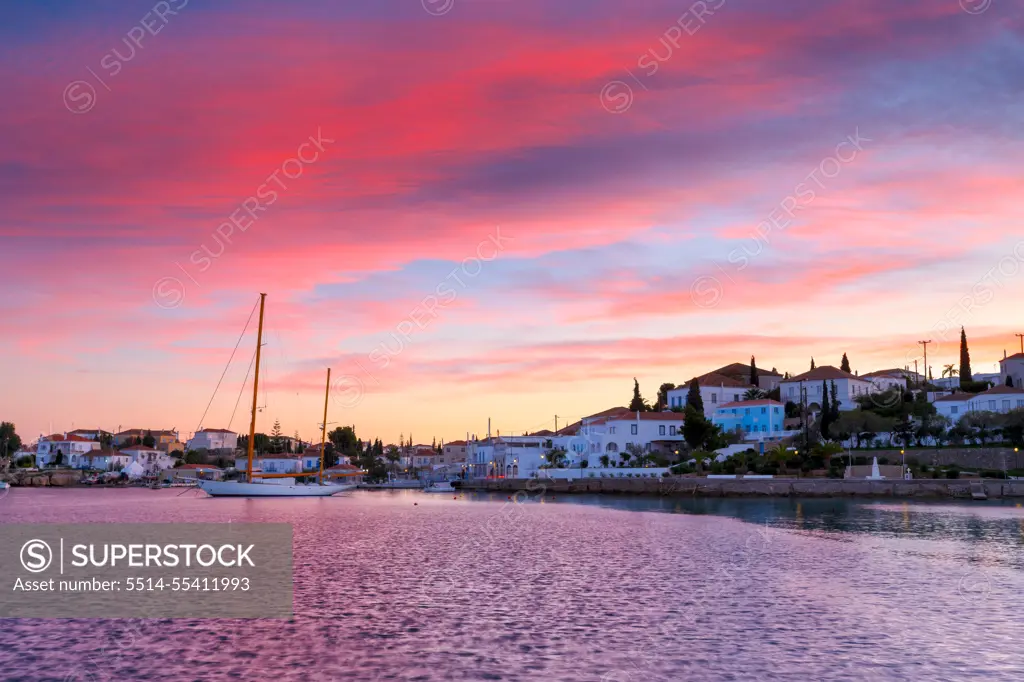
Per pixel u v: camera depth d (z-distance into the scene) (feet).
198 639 102.63
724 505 360.48
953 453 451.12
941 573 153.07
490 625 109.09
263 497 474.90
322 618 114.01
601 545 203.82
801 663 90.84
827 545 199.72
